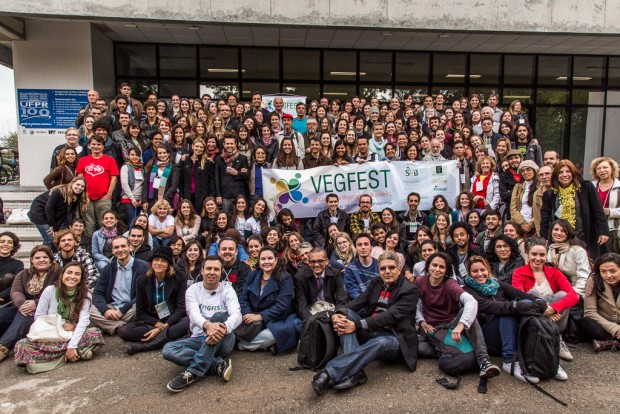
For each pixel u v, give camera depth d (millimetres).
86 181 6535
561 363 4254
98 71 9953
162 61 11242
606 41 10664
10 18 8914
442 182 7672
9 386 3957
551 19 9250
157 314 4832
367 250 4980
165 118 7848
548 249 5059
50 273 4836
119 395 3781
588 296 4621
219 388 3895
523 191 6219
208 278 4250
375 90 11898
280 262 5227
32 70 9516
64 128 9672
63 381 4035
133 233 5621
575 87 12219
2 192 8406
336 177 7516
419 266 5352
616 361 4285
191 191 7066
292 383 3971
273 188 7383
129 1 8523
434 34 10180
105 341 4965
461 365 3961
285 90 11672
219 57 11406
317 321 4156
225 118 8297
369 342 3990
